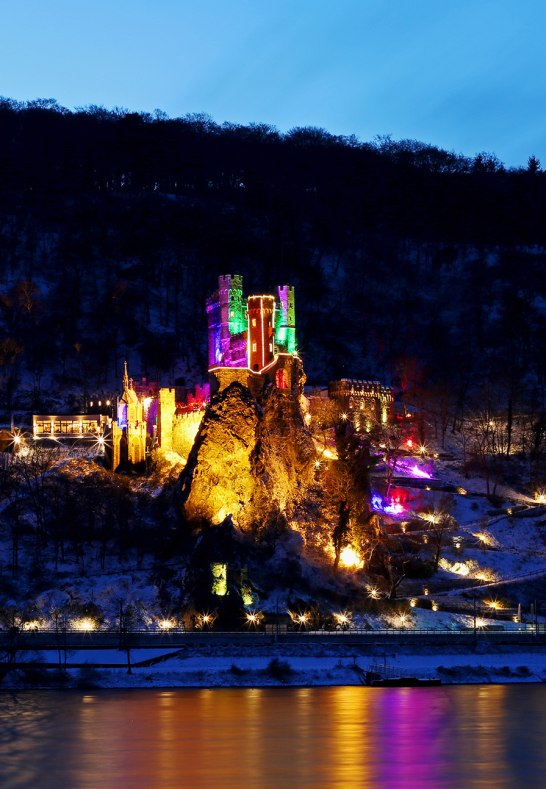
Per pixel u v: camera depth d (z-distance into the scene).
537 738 130.00
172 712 142.50
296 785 110.75
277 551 195.88
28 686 157.88
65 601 184.00
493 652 177.75
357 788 110.00
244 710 143.88
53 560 197.50
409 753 122.94
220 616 181.50
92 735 129.75
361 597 192.75
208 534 195.38
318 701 150.38
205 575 186.00
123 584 189.25
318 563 196.75
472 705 148.38
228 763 118.50
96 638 169.00
